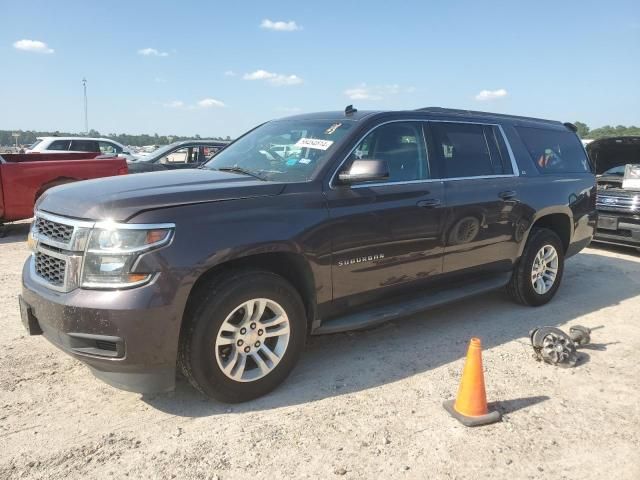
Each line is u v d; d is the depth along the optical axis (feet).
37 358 13.73
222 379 11.05
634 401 12.11
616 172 31.40
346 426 10.78
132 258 9.85
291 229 11.62
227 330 10.99
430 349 14.85
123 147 57.82
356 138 13.42
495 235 16.56
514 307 18.80
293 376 12.99
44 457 9.64
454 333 16.14
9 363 13.39
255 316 11.41
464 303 19.16
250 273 11.19
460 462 9.68
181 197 10.69
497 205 16.37
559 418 11.28
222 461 9.59
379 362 13.91
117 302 9.73
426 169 14.89
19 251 26.86
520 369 13.65
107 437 10.30
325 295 12.55
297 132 14.64
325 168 12.69
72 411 11.23
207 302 10.62
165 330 10.08
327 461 9.63
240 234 10.87
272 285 11.43
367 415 11.23
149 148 77.71
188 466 9.44
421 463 9.62
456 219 15.20
